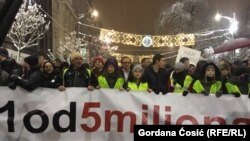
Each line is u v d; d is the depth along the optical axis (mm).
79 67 5863
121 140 5496
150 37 19750
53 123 5387
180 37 20312
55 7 37062
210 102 5625
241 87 6324
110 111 5484
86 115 5441
